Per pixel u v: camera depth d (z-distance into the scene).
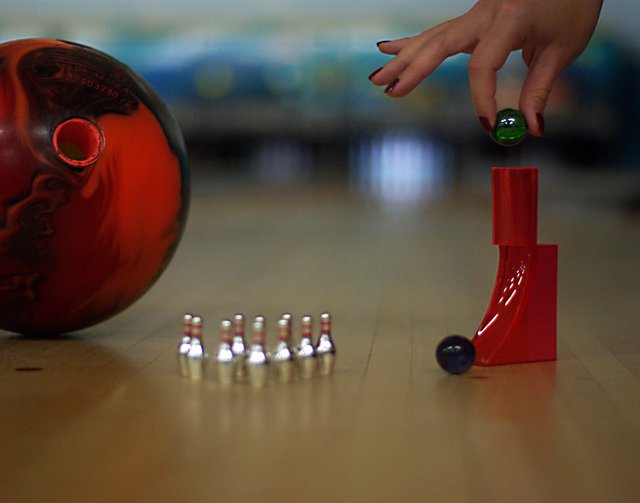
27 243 0.89
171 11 4.87
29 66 0.90
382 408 0.71
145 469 0.59
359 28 4.88
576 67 4.67
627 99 4.67
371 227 2.58
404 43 0.80
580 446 0.63
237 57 4.86
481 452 0.62
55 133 0.89
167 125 0.95
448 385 0.77
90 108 0.90
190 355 0.80
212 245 2.04
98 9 4.85
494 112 0.78
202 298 1.25
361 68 4.89
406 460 0.60
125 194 0.91
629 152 4.73
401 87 0.79
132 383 0.78
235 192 4.48
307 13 4.88
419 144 5.16
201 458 0.61
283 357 0.79
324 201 3.82
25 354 0.89
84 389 0.76
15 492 0.56
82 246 0.90
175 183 0.95
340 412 0.70
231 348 0.79
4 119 0.88
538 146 4.95
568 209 3.30
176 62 4.84
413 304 1.20
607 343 0.94
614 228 2.54
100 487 0.56
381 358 0.87
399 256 1.81
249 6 4.88
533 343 0.85
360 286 1.37
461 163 5.18
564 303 1.20
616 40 4.63
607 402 0.73
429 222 2.77
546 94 0.80
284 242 2.11
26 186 0.88
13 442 0.64
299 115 4.94
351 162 5.15
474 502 0.54
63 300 0.92
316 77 4.90
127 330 1.01
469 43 0.79
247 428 0.66
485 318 0.86
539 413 0.70
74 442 0.64
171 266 1.63
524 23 0.78
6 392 0.76
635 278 1.45
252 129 4.95
